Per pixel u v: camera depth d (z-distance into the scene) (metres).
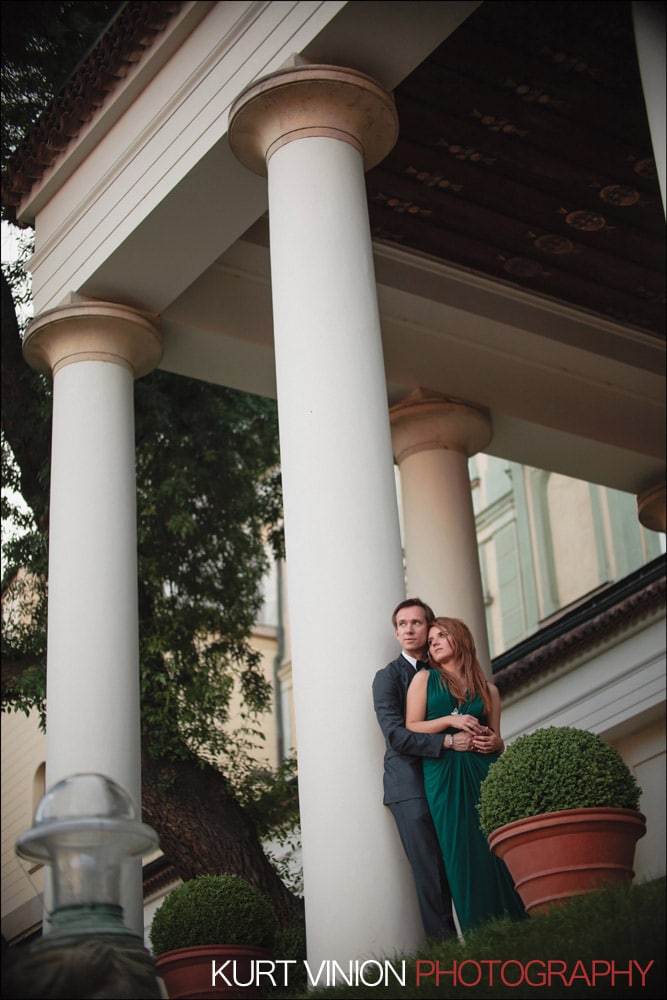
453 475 12.27
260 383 12.11
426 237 11.91
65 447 10.22
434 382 12.46
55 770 9.20
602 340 13.16
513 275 12.56
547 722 16.47
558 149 10.92
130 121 10.36
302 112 8.59
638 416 13.63
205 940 7.89
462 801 6.86
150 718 12.41
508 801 6.19
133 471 10.34
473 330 12.45
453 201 11.44
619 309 13.15
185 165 9.55
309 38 8.55
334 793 7.02
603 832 6.00
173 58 9.97
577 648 16.00
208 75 9.55
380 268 11.84
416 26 8.52
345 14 8.34
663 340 13.59
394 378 12.32
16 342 13.50
